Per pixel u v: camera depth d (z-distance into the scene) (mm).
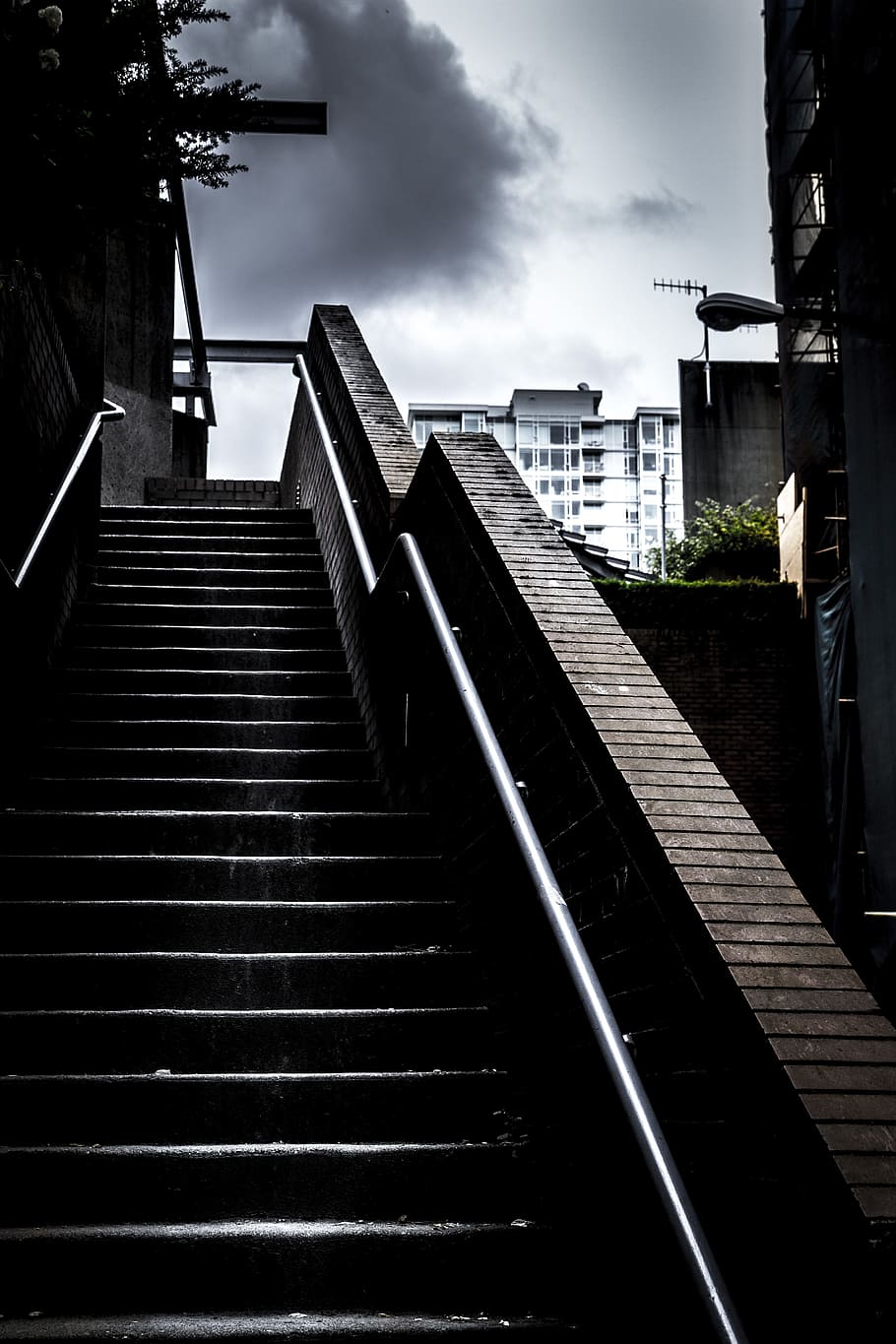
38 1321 2816
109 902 4336
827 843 15039
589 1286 2895
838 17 12203
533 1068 3416
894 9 11281
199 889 4664
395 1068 3820
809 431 15922
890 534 11609
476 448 5047
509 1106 3600
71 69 3305
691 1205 2230
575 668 3422
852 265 12141
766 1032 2158
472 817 4305
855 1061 2111
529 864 3123
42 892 4617
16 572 5535
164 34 3424
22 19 3062
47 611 6555
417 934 4422
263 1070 3775
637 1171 2367
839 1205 1880
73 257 3770
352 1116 3568
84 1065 3740
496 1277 3035
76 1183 3223
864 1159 1913
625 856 2914
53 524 6020
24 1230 3029
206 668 7055
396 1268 3016
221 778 6039
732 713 16203
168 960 4078
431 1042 3846
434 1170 3311
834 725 14852
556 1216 3139
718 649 16359
